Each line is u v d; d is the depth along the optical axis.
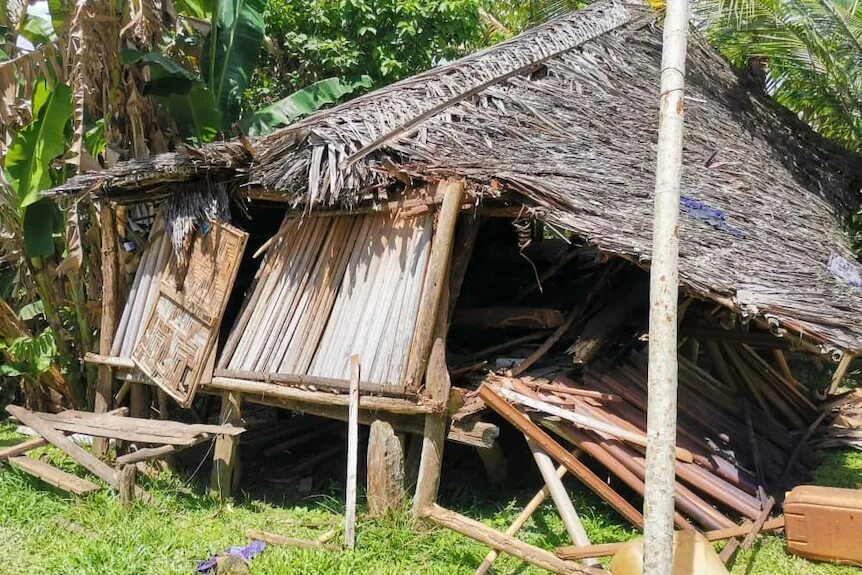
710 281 4.48
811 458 6.56
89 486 5.62
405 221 5.41
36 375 7.79
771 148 10.12
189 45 8.78
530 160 5.72
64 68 7.07
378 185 5.29
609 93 8.56
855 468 6.60
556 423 5.20
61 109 6.80
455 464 6.48
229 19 8.81
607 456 5.09
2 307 7.86
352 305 5.55
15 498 5.63
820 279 5.55
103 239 6.78
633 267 6.66
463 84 7.08
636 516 4.82
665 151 3.26
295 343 5.72
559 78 8.20
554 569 4.10
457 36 11.57
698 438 5.80
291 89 11.52
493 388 5.20
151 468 6.32
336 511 5.47
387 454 4.96
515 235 8.61
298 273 5.95
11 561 4.73
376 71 11.20
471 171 4.96
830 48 10.17
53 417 6.21
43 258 7.62
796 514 4.74
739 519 5.23
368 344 5.32
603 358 6.19
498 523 5.23
